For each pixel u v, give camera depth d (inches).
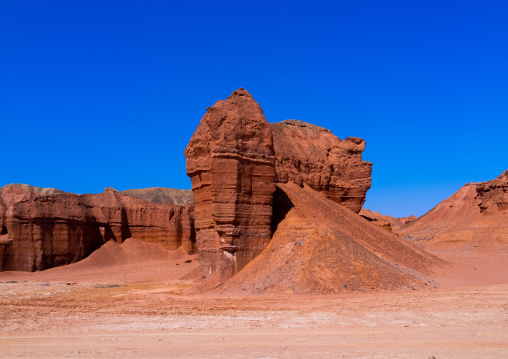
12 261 2805.1
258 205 1443.2
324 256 1291.8
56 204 3016.7
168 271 2642.7
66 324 882.1
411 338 681.6
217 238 1411.2
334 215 1798.7
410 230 4252.0
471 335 692.7
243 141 1448.1
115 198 3454.7
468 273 1707.7
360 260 1300.4
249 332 758.5
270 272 1312.7
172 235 3427.7
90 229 3203.7
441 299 1066.1
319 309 968.3
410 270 1502.2
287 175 2005.4
